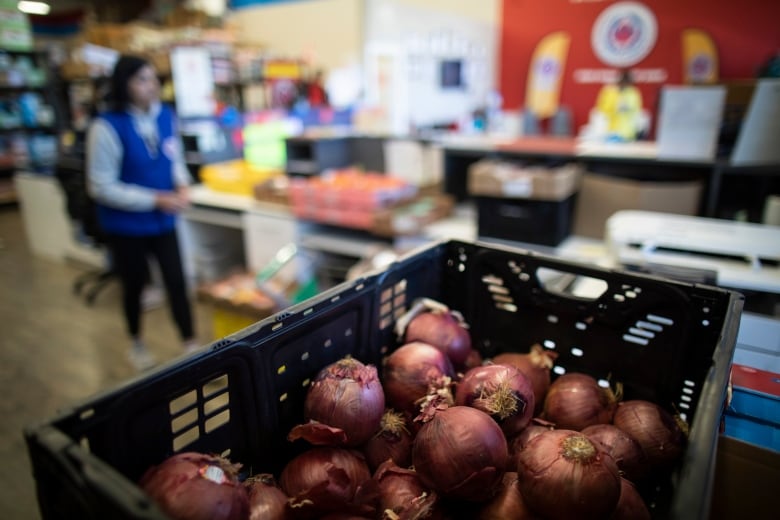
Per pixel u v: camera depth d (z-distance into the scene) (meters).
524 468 0.68
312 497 0.67
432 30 5.59
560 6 5.97
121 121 2.26
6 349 2.99
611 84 5.88
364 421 0.76
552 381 1.06
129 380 0.60
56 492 0.50
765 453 0.82
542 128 6.36
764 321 1.18
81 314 3.48
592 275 0.97
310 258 2.69
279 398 0.79
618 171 2.36
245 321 2.25
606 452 0.67
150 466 0.63
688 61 5.41
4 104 6.04
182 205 2.46
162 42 4.22
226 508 0.57
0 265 4.52
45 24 8.10
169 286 2.65
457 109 6.14
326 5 5.73
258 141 3.89
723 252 1.39
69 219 4.29
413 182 3.23
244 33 6.55
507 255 1.06
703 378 0.87
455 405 0.83
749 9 5.02
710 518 0.86
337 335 0.89
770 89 1.85
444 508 0.72
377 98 3.64
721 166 1.99
